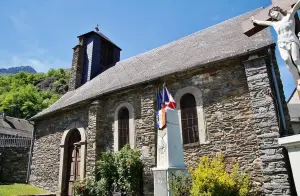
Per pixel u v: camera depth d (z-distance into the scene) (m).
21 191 9.70
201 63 7.61
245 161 6.48
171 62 9.52
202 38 10.41
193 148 7.40
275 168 5.73
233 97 7.16
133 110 9.05
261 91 6.45
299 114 14.95
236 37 8.59
